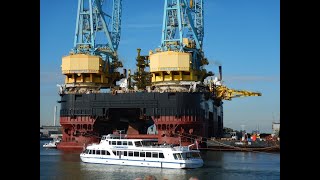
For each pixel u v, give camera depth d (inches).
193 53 5620.1
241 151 4704.7
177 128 5004.9
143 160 3213.6
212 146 4872.0
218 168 3093.0
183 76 5364.2
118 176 2743.6
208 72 6230.3
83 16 5949.8
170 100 5029.5
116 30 6363.2
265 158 3892.7
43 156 4315.9
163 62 5280.5
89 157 3533.5
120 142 3393.2
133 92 5167.3
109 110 5374.0
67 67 5713.6
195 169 3038.9
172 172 2901.1
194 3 6082.7
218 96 6461.6
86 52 5925.2
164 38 5477.4
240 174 2760.8
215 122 6382.9
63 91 5536.4
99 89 5787.4
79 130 5398.6
